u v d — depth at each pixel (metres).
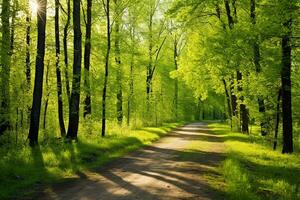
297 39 20.81
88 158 18.03
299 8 18.98
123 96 41.84
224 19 35.41
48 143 20.81
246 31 21.27
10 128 21.83
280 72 21.55
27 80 23.14
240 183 12.33
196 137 34.47
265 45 22.83
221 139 32.34
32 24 23.59
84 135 25.78
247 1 28.48
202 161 18.58
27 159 15.80
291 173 15.79
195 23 36.69
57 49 26.09
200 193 11.48
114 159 19.11
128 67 42.88
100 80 27.55
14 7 19.92
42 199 10.73
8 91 20.23
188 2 27.53
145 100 48.59
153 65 52.62
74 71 23.61
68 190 11.84
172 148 24.72
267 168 16.55
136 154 21.41
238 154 20.66
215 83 43.44
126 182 13.09
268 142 27.17
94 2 29.91
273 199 10.84
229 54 24.03
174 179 13.69
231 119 42.03
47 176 13.79
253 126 50.03
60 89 26.30
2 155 17.02
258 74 24.58
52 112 30.20
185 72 43.09
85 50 27.41
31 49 22.38
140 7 42.75
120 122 37.06
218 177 14.30
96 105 28.97
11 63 20.28
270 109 25.97
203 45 33.94
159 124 50.03
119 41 32.19
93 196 11.00
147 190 11.80
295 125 28.50
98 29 32.50
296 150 24.00
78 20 23.75
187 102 84.62
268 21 20.00
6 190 11.56
